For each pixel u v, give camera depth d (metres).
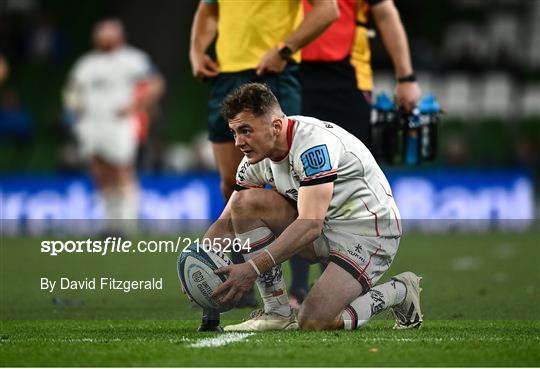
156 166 61.97
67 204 55.34
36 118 77.50
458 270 35.28
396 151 26.34
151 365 15.05
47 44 82.56
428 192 57.22
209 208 55.72
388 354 15.85
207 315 19.44
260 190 19.50
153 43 84.50
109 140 48.25
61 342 17.52
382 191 19.58
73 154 61.97
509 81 79.19
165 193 55.75
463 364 15.19
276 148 18.72
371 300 19.48
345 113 25.69
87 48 84.56
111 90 48.16
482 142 73.69
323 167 18.53
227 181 23.97
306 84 25.58
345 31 25.66
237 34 23.09
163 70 83.62
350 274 19.27
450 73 79.50
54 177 57.59
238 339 17.64
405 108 26.14
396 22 25.89
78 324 20.94
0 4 85.69
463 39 84.19
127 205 48.62
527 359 15.61
